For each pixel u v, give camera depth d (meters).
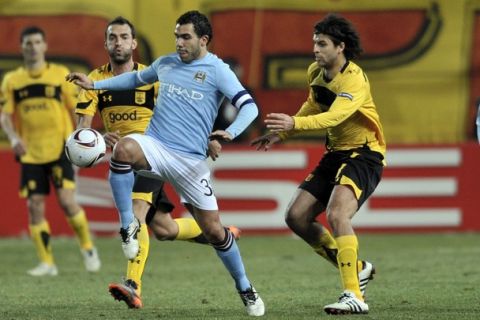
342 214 25.05
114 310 27.11
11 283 34.91
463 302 28.19
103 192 50.88
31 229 38.12
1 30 52.25
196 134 24.64
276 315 25.41
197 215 24.94
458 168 50.72
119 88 25.80
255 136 51.91
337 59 25.25
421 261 40.62
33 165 38.28
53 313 26.55
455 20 51.81
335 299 29.34
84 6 52.19
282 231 51.09
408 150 50.88
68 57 52.22
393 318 24.44
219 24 52.19
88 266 38.91
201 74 24.47
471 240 48.47
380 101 52.09
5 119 38.81
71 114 42.19
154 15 51.88
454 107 51.75
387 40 52.06
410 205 51.00
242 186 51.03
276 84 52.06
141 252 27.25
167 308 27.48
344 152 26.09
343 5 52.16
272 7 52.09
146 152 24.44
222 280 35.19
